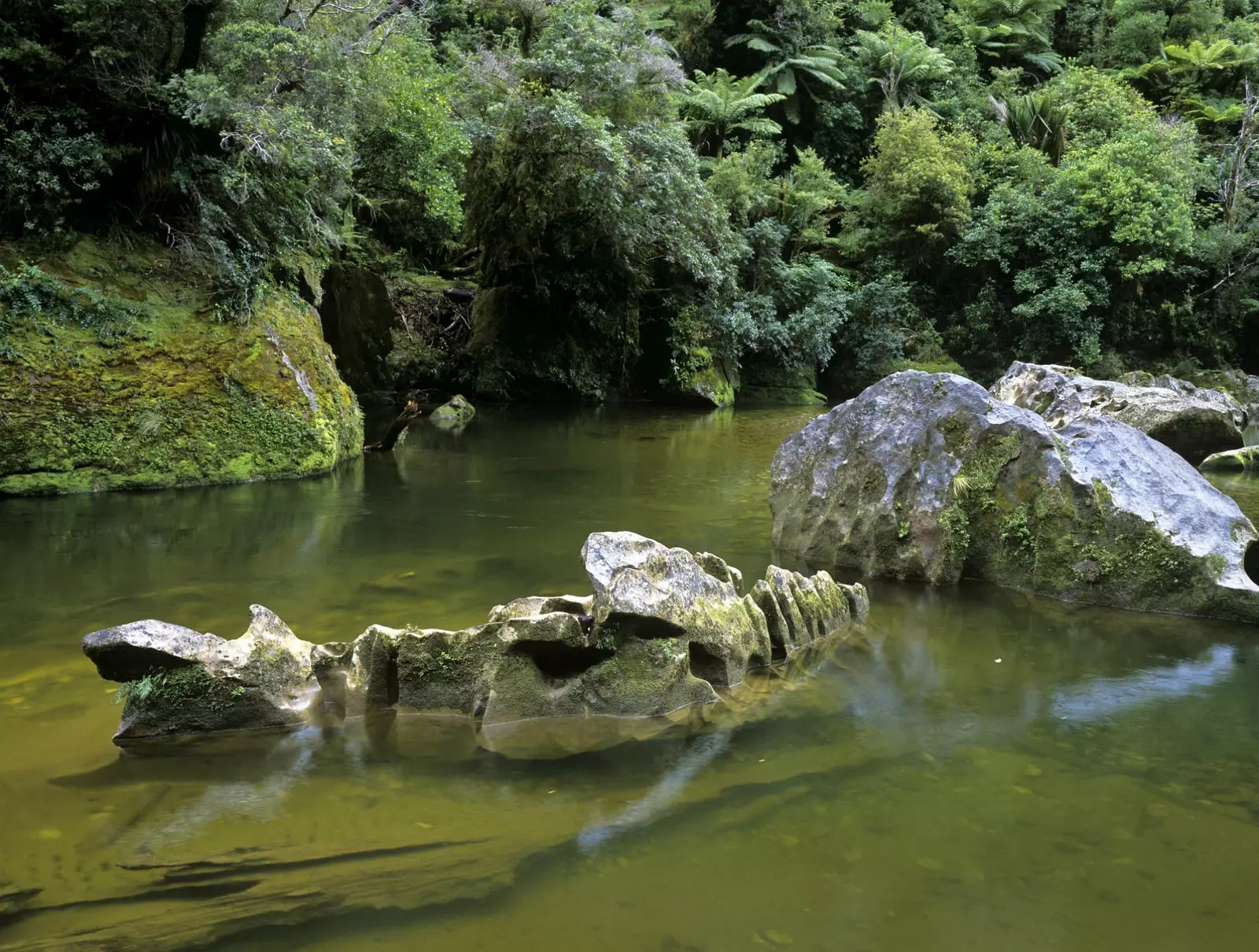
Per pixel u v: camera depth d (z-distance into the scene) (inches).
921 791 118.7
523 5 756.0
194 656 132.2
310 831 106.4
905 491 230.7
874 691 155.0
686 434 522.6
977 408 229.3
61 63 351.3
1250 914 93.3
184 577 216.8
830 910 93.0
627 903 93.4
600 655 145.3
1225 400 567.5
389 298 609.3
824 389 894.4
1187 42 1304.1
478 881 96.9
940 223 913.5
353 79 411.5
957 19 1298.0
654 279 743.1
